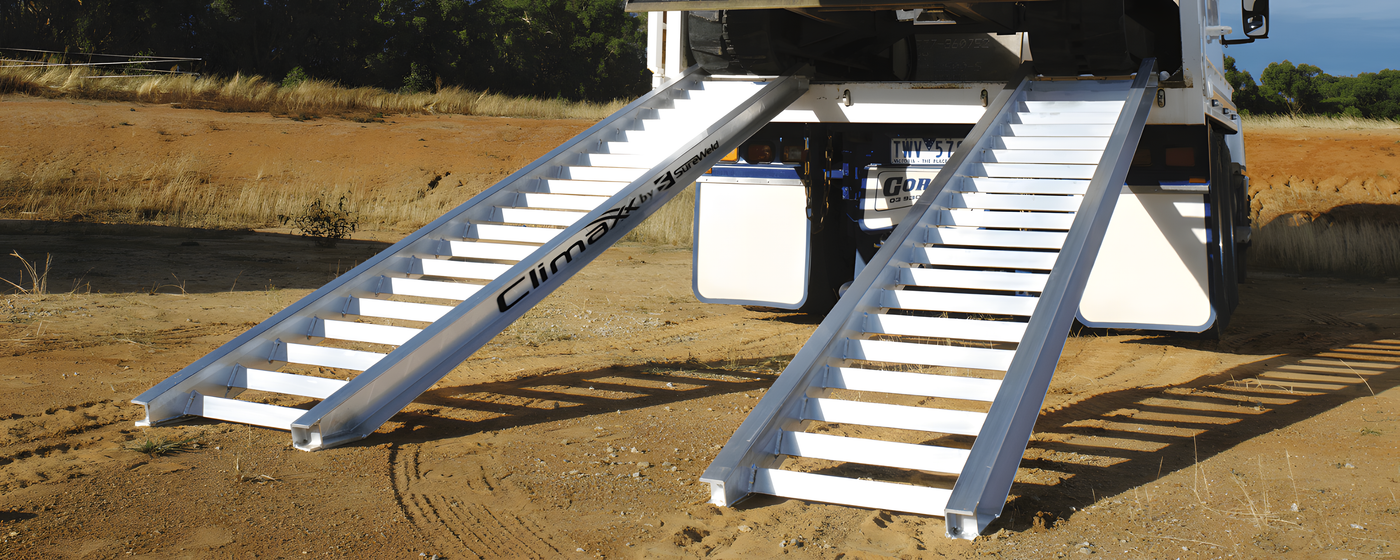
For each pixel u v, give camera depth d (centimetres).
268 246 1243
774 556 325
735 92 729
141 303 792
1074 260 441
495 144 2055
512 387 577
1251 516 362
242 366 511
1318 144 2038
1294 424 509
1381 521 356
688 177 641
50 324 691
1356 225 1583
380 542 332
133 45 3766
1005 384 384
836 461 435
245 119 2081
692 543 337
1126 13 677
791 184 816
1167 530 347
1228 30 848
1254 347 752
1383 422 512
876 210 788
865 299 464
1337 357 707
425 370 501
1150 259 708
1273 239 1406
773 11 700
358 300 561
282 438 460
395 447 450
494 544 333
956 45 895
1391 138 2062
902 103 711
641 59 5828
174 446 435
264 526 343
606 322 816
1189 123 639
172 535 331
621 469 422
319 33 4197
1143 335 803
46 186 1579
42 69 2172
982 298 451
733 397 564
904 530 351
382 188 1812
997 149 570
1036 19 616
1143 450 459
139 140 1839
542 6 5459
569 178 679
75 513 348
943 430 392
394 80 4550
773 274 824
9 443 430
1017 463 358
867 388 430
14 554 307
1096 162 530
